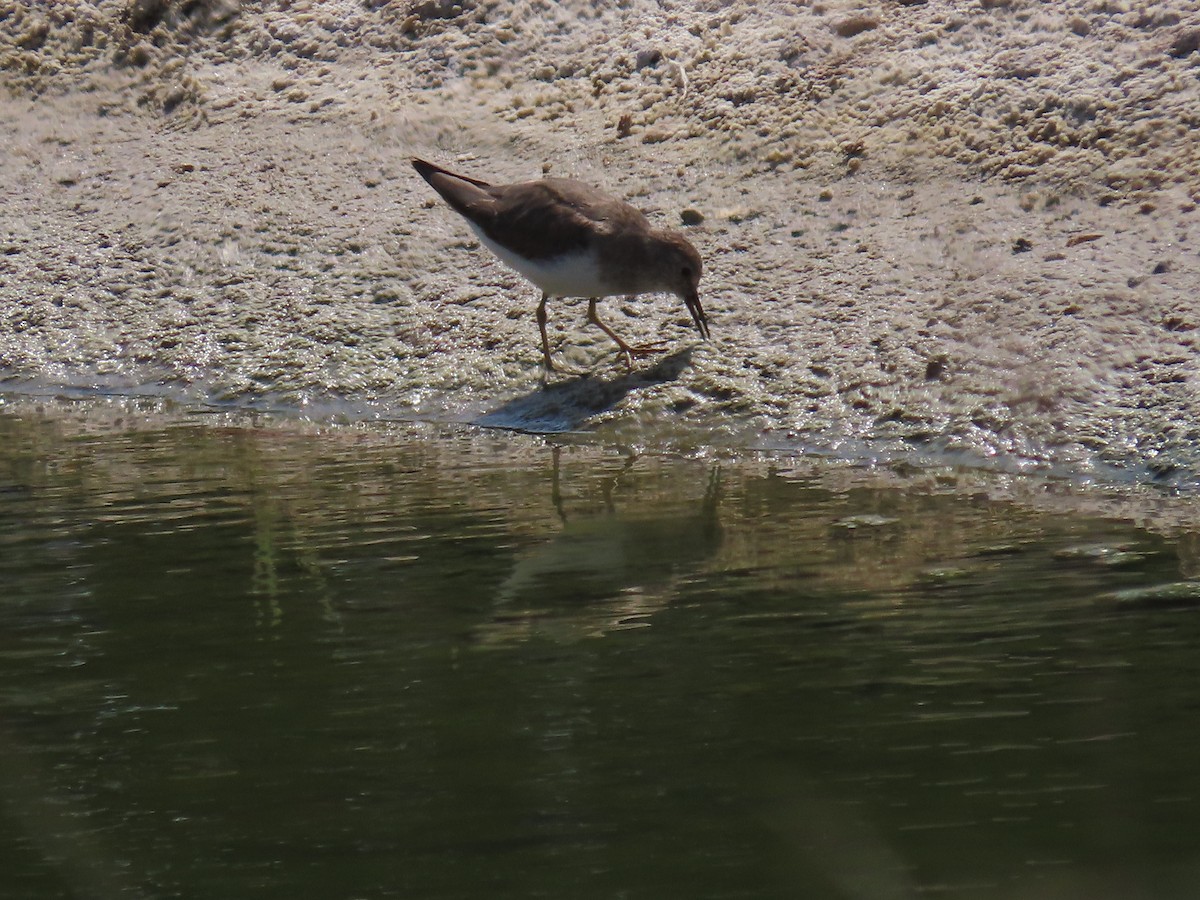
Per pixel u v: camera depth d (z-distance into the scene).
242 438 12.50
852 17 16.27
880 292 13.09
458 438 12.38
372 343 13.93
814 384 12.25
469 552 9.38
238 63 18.50
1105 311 12.17
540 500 10.51
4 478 11.37
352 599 8.60
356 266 14.95
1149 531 9.34
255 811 6.25
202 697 7.34
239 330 14.46
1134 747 6.41
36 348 14.69
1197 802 5.95
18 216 16.64
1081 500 10.16
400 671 7.58
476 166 16.00
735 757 6.51
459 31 17.89
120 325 14.81
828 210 14.32
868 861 5.63
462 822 6.10
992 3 15.91
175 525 10.09
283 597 8.67
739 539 9.50
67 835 6.09
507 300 14.15
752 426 11.98
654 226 14.37
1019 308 12.41
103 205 16.61
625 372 12.84
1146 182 13.63
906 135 14.90
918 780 6.23
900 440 11.53
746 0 17.11
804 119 15.44
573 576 8.89
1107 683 7.05
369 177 16.25
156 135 17.72
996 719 6.74
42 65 18.83
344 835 6.03
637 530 9.76
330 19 18.59
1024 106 14.76
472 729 6.89
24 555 9.53
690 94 16.23
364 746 6.77
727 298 13.48
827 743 6.60
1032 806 5.98
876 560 8.97
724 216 14.52
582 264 12.55
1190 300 12.10
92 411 13.55
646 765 6.47
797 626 7.95
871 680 7.21
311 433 12.65
